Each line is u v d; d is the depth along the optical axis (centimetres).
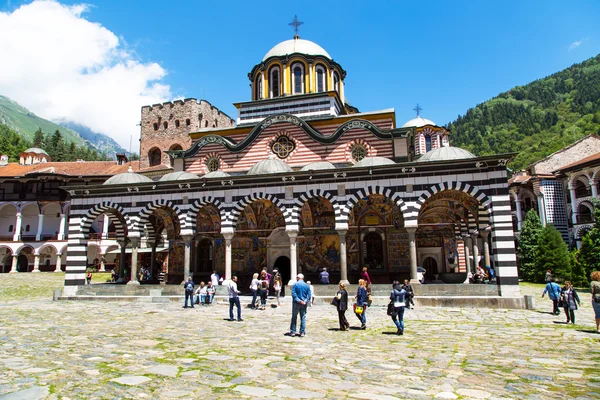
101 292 2948
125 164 6781
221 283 3022
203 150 3672
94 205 3155
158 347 1248
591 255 3862
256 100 4097
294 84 4038
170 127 7631
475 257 3122
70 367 995
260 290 2356
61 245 6194
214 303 2602
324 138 3412
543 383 869
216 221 3450
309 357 1116
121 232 3619
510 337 1437
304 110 3878
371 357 1120
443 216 3406
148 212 3078
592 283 1574
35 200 6309
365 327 1652
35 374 929
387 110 3644
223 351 1190
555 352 1185
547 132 16050
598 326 1538
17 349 1221
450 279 3294
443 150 2766
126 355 1133
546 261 4322
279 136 3525
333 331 1578
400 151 3281
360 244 3191
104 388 824
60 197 6312
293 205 2802
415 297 2397
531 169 5550
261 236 3378
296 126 3494
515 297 2316
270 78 4122
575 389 825
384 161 2903
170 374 933
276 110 3959
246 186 2908
